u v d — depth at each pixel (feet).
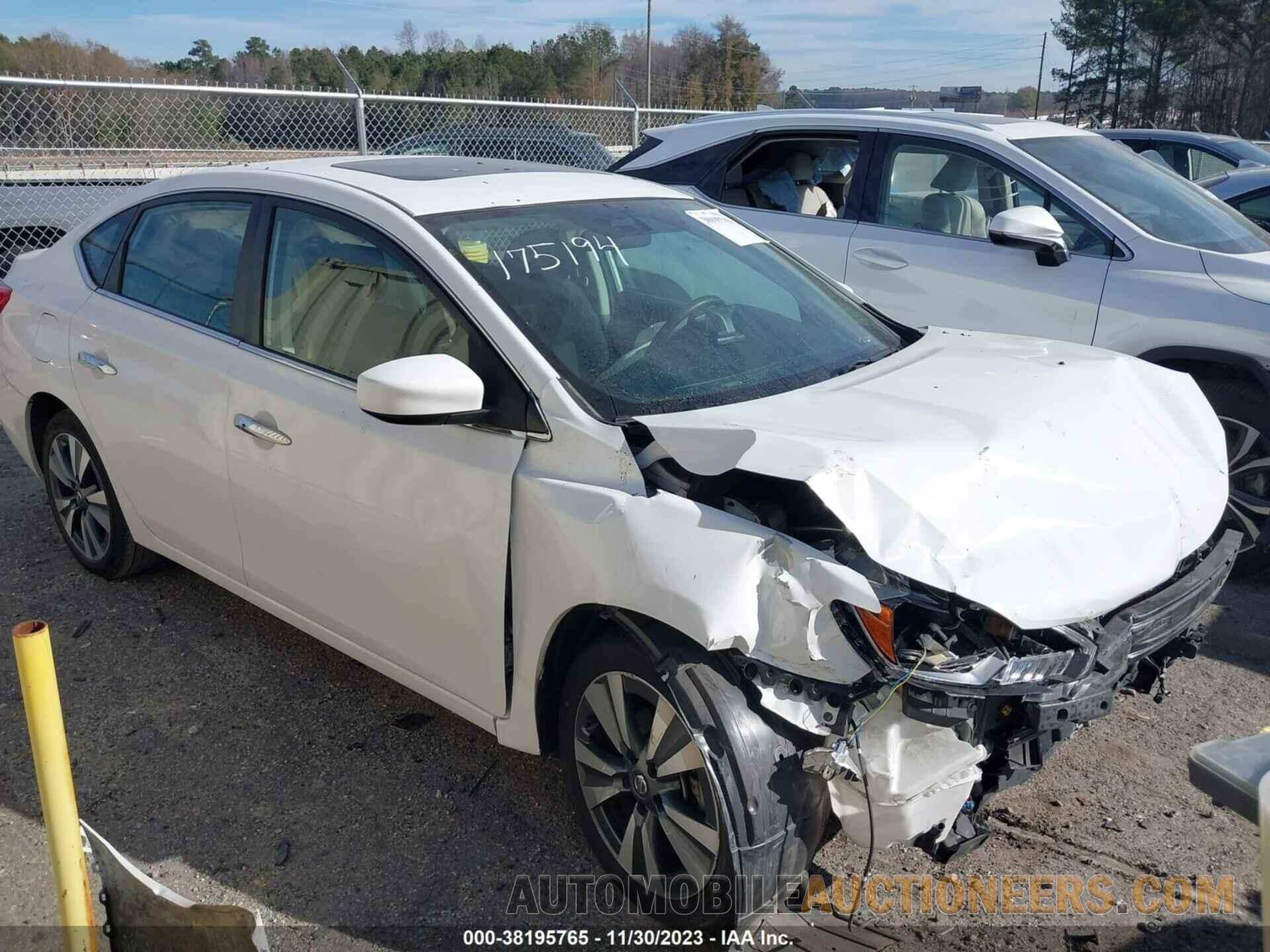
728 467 7.70
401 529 9.43
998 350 11.09
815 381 9.87
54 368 13.33
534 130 37.17
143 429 12.14
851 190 18.57
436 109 35.09
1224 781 5.35
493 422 8.84
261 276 11.03
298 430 10.21
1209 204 17.38
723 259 11.54
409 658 9.94
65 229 27.91
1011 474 8.13
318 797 10.16
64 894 6.64
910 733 7.48
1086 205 16.21
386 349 9.76
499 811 9.98
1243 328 14.33
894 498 7.50
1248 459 14.67
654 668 7.84
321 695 11.92
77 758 10.74
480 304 9.18
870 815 7.45
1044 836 9.64
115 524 13.65
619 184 12.13
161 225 12.58
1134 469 8.90
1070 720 7.36
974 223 17.31
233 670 12.41
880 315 12.27
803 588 7.32
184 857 9.35
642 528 7.79
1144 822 9.82
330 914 8.71
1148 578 8.02
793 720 7.38
